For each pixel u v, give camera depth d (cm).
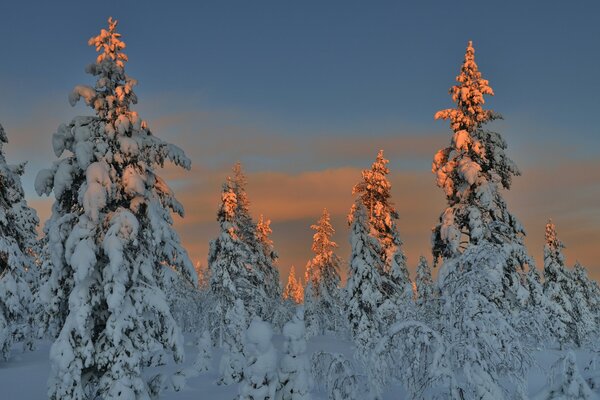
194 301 5244
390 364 1309
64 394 1293
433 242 2345
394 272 3102
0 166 2453
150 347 1420
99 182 1408
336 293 4797
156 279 1555
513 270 2117
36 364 2753
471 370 1133
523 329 1261
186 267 1585
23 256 2538
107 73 1554
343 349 3747
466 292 1254
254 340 1212
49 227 1523
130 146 1472
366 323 2862
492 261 1320
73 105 1505
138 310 1408
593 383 1441
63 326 1364
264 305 3803
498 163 2264
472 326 1180
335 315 4828
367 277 2975
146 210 1502
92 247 1378
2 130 2620
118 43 1560
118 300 1342
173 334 1421
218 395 2183
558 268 4931
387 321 2827
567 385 1245
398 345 1263
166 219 1591
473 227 2133
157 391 1489
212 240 3800
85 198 1373
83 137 1459
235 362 2466
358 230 3047
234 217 3841
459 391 1132
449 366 1156
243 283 3694
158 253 1568
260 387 1199
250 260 3791
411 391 1202
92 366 1410
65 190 1500
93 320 1396
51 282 1424
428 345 1230
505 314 1311
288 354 1254
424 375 1191
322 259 4903
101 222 1436
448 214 2231
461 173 2225
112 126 1498
